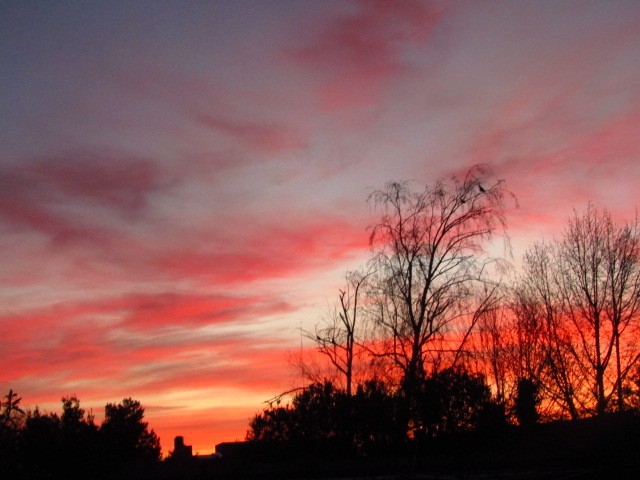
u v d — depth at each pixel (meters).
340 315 39.06
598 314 40.94
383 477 21.33
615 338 40.62
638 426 30.47
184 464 31.23
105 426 38.88
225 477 27.80
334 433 35.06
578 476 19.84
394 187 32.06
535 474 19.83
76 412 35.25
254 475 27.73
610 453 27.59
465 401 32.25
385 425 33.25
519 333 41.97
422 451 32.09
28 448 31.58
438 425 32.12
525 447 30.88
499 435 32.19
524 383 38.91
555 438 31.25
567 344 41.50
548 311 42.16
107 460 32.44
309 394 36.75
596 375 40.62
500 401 35.50
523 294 42.59
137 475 30.72
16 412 34.50
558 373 41.25
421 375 31.56
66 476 31.42
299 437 35.50
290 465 29.28
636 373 41.78
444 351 31.27
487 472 21.53
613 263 41.28
